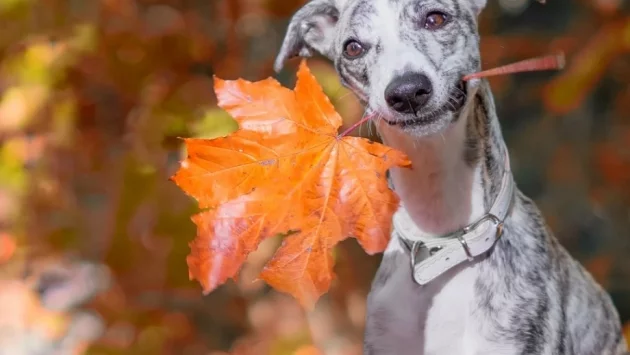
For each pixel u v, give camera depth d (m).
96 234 7.76
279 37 7.91
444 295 4.48
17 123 7.21
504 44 8.07
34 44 7.09
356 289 7.84
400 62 4.23
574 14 9.29
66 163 7.53
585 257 8.97
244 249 3.63
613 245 9.00
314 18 5.04
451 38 4.40
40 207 7.68
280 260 3.63
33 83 7.15
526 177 9.82
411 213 4.58
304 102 3.75
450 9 4.44
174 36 7.04
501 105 9.95
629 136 9.08
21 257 7.78
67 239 7.76
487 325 4.40
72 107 7.23
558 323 4.46
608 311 5.06
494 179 4.51
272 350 7.67
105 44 7.03
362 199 3.70
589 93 8.55
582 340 4.75
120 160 7.12
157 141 6.89
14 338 7.52
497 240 4.46
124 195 7.02
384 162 3.72
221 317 7.98
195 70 7.36
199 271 3.61
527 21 10.12
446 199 4.50
